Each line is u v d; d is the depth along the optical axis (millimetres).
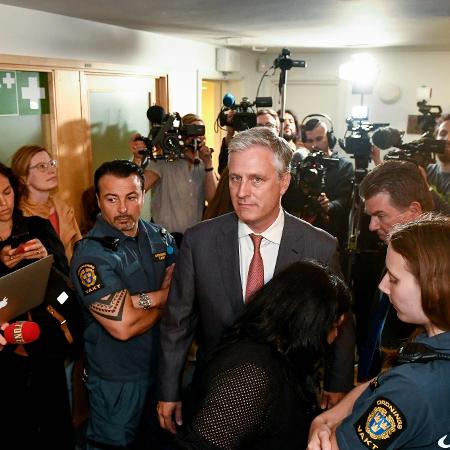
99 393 1814
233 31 3826
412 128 5785
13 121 2732
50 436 1845
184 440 1084
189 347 1631
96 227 1823
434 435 836
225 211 2631
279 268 1481
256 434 1083
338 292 1160
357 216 2484
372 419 857
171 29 3699
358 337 2186
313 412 1192
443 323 876
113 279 1673
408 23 3291
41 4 2562
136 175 1825
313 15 2949
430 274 870
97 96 3451
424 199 1598
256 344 1095
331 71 5996
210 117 5863
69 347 1805
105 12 2863
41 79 2891
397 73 5758
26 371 1716
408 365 875
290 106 6312
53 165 2482
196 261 1522
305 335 1094
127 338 1663
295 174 2695
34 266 1554
